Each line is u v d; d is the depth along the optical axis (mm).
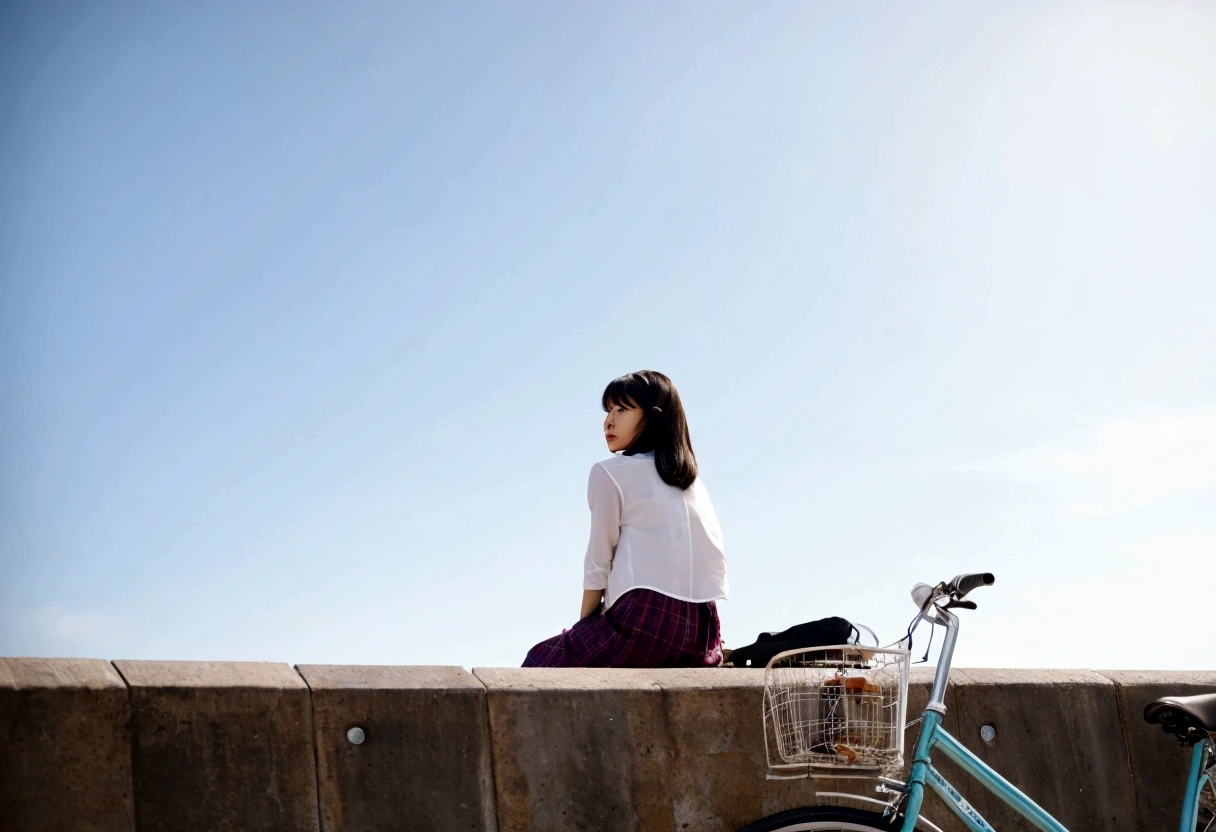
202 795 3188
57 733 3061
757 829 3641
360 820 3359
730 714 3939
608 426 4551
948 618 3506
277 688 3361
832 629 4230
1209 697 3768
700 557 4316
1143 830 4465
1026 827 4270
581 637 4242
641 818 3725
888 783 3461
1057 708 4465
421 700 3541
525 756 3627
